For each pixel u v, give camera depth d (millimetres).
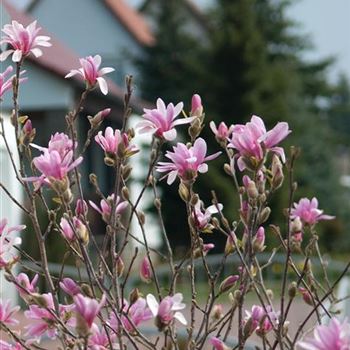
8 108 9609
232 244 2299
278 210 16984
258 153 2086
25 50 2389
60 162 2010
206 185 18469
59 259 9234
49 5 27859
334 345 1629
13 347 2266
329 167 23828
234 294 2230
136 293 2111
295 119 22750
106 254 2582
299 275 2436
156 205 2496
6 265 2148
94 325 1843
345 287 7141
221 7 21688
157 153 2238
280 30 28641
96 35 27688
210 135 19547
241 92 21031
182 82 24703
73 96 12391
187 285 10883
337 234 21891
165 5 27000
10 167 9797
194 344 2215
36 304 2139
